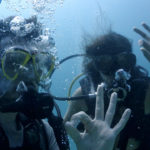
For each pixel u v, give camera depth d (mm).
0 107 410
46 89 499
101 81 701
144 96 659
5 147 437
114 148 685
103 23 769
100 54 681
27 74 446
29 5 762
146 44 480
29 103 413
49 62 519
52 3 769
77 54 776
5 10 768
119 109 668
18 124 457
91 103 663
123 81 640
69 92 819
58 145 547
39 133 487
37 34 527
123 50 678
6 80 433
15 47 452
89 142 388
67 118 804
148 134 655
